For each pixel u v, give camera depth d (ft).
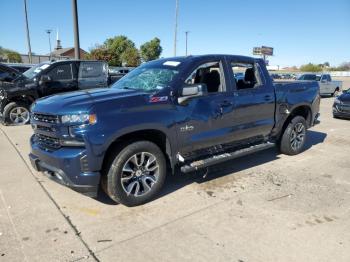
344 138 28.12
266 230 12.21
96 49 144.87
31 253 10.73
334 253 10.85
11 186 16.17
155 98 14.05
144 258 10.52
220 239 11.60
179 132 14.79
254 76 18.72
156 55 186.91
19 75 33.06
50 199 14.73
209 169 18.80
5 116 32.01
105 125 12.62
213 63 16.63
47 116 13.33
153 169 14.34
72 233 11.93
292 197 15.11
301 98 21.13
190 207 14.02
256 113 18.22
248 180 17.21
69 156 12.62
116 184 13.33
